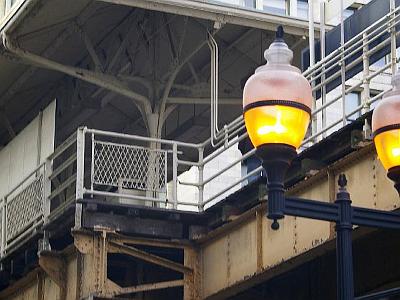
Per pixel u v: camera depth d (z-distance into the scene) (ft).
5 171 123.85
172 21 129.90
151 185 106.52
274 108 42.80
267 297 103.19
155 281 107.96
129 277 107.76
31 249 106.93
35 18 122.93
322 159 82.74
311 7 107.45
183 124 161.27
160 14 130.72
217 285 95.14
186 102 138.62
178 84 144.97
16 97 148.05
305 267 100.17
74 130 153.28
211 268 96.73
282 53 44.42
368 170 76.54
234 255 93.30
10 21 123.85
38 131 114.62
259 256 88.74
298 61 136.67
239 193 92.89
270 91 42.93
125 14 131.23
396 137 45.57
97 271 93.25
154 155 111.45
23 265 111.45
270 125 42.88
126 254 102.17
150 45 133.39
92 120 154.61
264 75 43.37
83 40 130.41
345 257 45.44
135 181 103.09
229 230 94.53
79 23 128.47
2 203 117.19
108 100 145.89
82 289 93.76
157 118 133.59
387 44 91.04
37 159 113.29
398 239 87.76
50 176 104.83
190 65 138.41
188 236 98.53
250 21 127.75
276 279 102.99
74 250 97.55
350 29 112.78
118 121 155.84
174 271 108.78
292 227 85.05
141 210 95.61
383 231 83.82
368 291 91.04
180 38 129.90
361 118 76.23
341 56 88.63
